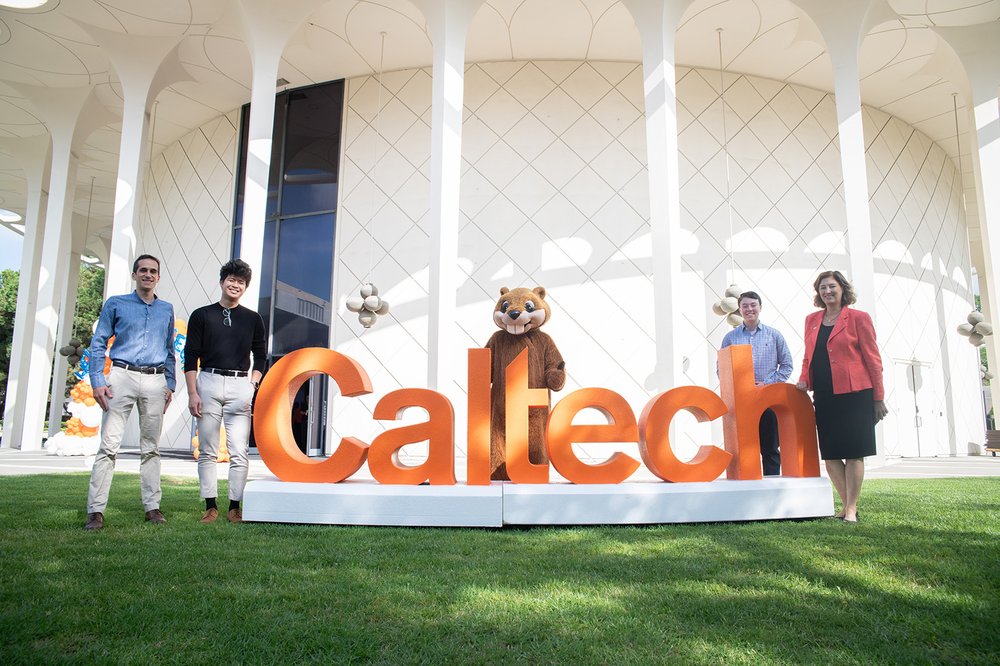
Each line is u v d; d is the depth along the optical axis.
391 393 3.69
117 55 9.79
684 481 3.69
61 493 4.69
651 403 3.79
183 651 1.51
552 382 4.52
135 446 12.23
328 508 3.49
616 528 3.41
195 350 3.71
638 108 10.91
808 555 2.63
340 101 11.66
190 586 2.09
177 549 2.70
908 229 12.55
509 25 10.03
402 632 1.65
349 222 11.20
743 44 10.40
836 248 11.21
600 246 10.50
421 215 10.86
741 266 10.74
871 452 3.65
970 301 14.38
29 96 12.09
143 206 14.78
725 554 2.65
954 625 1.73
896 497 4.73
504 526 3.54
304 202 11.61
